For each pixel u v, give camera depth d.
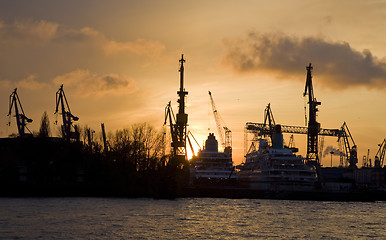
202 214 133.25
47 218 109.44
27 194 193.88
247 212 145.38
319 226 113.12
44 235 87.38
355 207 185.50
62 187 197.00
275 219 125.56
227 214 136.25
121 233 92.19
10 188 194.12
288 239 92.25
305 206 183.25
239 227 106.88
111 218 113.31
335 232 103.75
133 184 198.25
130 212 129.62
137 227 100.38
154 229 98.75
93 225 100.56
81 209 132.00
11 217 109.88
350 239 94.88
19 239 83.38
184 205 166.12
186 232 96.94
